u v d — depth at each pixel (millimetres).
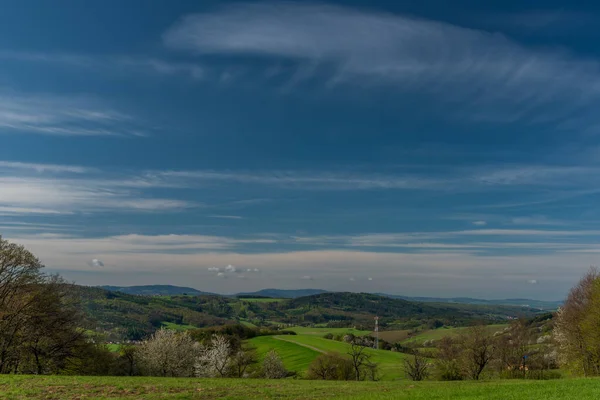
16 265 46562
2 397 23938
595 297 52969
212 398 26375
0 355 45719
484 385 32906
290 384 36375
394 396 26500
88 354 54188
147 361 70188
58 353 50875
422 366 78625
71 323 52312
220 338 80938
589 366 57688
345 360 83125
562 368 66062
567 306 63219
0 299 45688
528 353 77188
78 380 31891
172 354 72000
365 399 25688
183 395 26750
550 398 22734
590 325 52875
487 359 71500
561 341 63281
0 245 45531
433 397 25234
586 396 22922
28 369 49844
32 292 47625
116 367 64625
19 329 47125
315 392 30594
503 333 83688
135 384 31094
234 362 80625
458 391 27828
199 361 76562
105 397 24969
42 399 23750
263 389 31562
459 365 72750
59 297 51625
